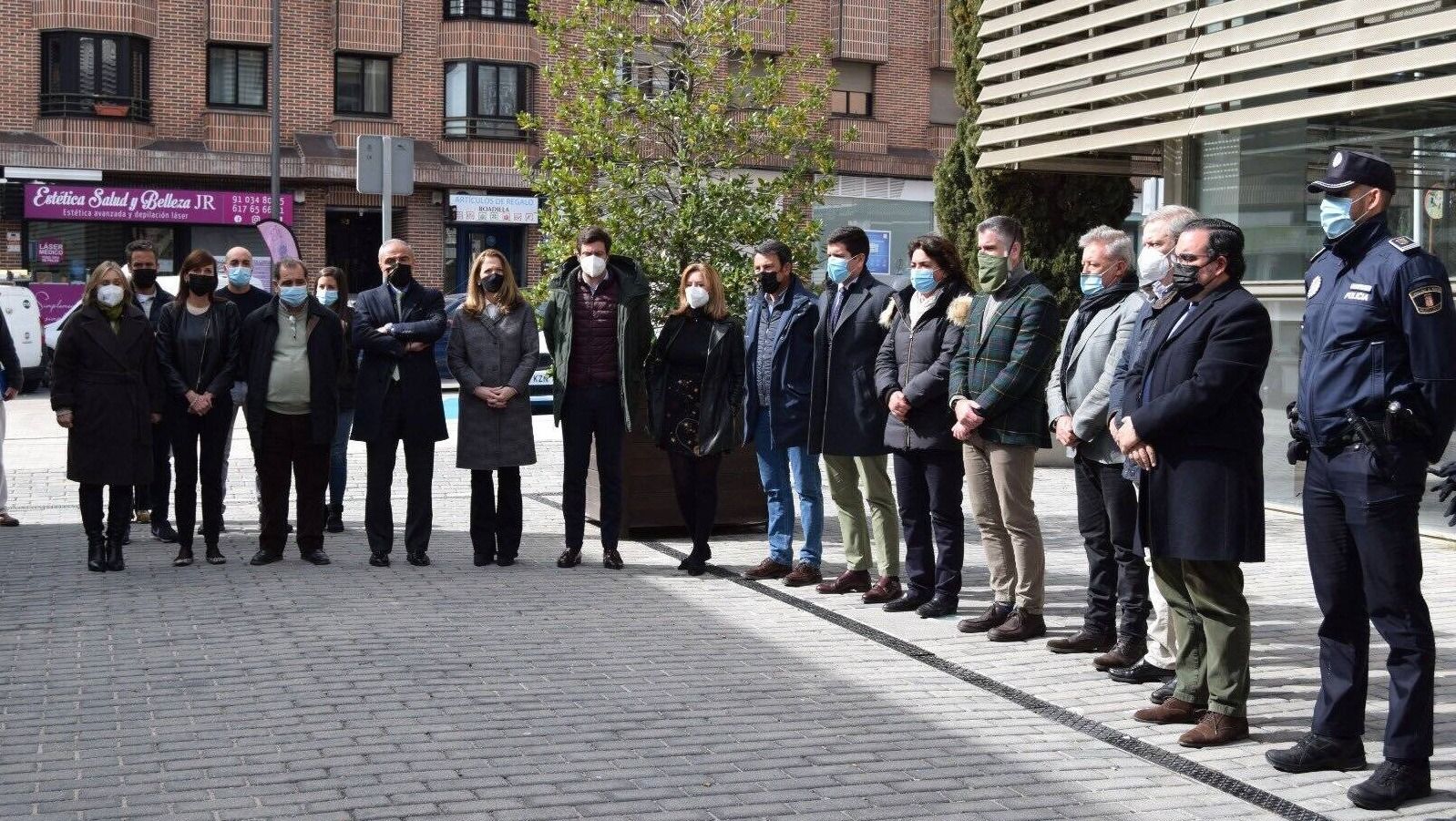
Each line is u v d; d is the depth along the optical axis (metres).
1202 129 11.10
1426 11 9.68
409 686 6.36
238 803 4.85
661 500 10.66
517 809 4.82
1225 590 5.70
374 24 34.28
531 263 36.38
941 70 40.06
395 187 12.17
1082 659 7.09
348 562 9.46
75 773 5.16
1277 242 11.88
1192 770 5.38
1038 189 14.77
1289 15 10.52
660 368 9.23
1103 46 12.24
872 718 6.01
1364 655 5.37
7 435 17.30
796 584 8.84
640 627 7.63
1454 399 4.97
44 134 31.75
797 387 8.75
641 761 5.38
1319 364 5.21
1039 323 7.17
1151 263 6.05
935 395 7.71
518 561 9.59
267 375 9.23
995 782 5.21
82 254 32.53
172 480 13.32
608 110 11.09
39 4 31.59
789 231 11.07
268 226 15.03
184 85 33.12
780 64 11.89
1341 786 5.20
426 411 9.30
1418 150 10.52
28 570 9.06
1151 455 5.67
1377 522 5.06
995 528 7.61
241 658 6.82
